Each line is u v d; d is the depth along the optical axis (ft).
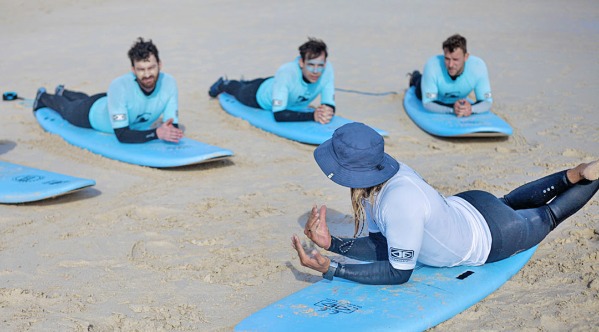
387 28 50.16
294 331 11.78
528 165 22.06
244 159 23.09
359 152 11.53
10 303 13.65
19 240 16.69
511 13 55.67
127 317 13.05
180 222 17.75
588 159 22.41
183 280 14.62
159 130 22.58
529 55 40.24
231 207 18.74
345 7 59.47
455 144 24.79
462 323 12.52
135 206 18.72
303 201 19.16
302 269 15.01
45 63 38.91
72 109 24.98
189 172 21.79
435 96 27.04
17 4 60.80
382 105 30.14
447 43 25.35
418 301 12.67
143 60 21.89
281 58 39.88
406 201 11.86
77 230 17.29
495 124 25.00
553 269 14.47
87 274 14.92
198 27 50.75
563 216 14.01
